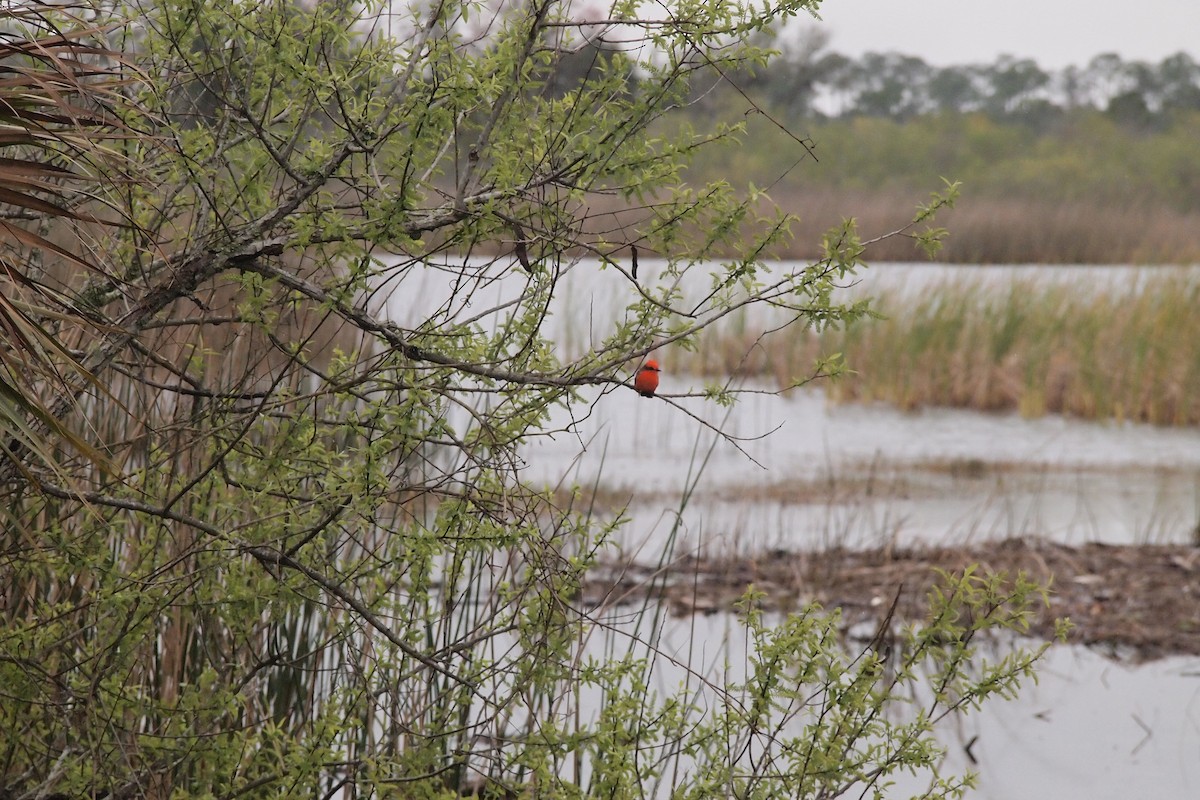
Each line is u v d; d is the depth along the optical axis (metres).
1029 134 107.00
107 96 6.98
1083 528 22.98
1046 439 30.56
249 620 8.66
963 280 40.47
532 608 8.48
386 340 7.90
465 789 10.70
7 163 6.65
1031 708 15.34
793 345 34.44
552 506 8.62
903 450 28.69
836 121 104.62
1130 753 14.08
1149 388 33.25
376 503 7.89
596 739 8.26
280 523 8.41
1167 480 26.83
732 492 24.12
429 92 7.32
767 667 8.30
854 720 8.35
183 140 7.48
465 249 9.11
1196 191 89.88
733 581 18.98
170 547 9.43
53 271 10.35
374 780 8.03
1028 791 12.91
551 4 7.51
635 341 8.12
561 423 28.08
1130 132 121.06
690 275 40.50
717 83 7.86
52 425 6.64
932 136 99.12
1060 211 67.75
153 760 8.84
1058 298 39.31
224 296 11.12
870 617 17.81
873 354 34.56
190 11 7.52
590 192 7.78
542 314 8.10
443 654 8.73
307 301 8.76
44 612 8.39
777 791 8.20
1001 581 8.38
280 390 8.45
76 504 8.85
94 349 7.80
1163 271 42.50
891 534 21.80
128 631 8.25
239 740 8.34
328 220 7.49
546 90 8.29
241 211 8.19
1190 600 19.17
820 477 25.75
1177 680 16.34
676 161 7.86
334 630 9.88
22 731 8.33
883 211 67.06
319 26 7.32
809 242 59.34
